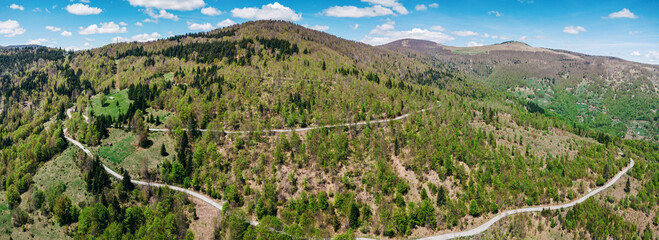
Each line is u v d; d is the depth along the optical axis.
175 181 194.38
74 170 193.38
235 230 154.88
